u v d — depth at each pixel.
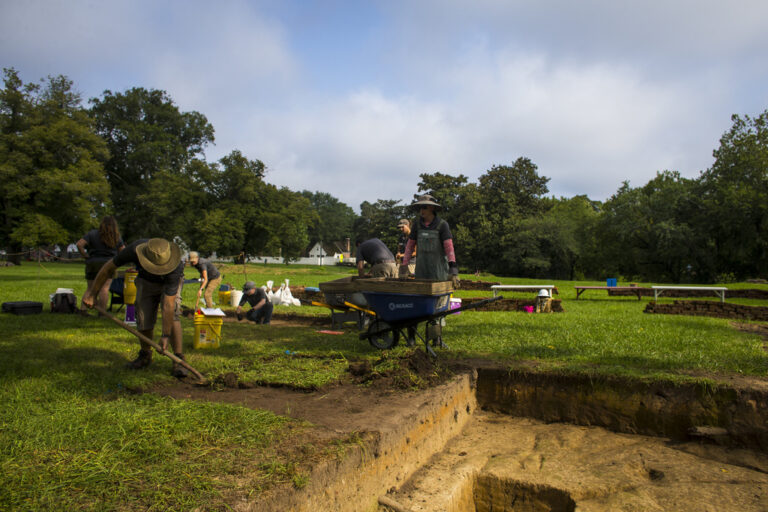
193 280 9.84
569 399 5.47
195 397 4.26
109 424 3.23
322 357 5.98
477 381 5.86
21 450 2.77
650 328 8.76
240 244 44.47
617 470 4.28
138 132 54.56
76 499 2.30
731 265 43.47
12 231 35.38
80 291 14.16
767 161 38.81
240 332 8.19
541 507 4.02
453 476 4.06
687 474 4.17
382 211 73.50
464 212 57.59
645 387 5.16
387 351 5.63
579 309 14.23
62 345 6.03
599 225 53.38
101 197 37.16
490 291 20.34
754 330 9.38
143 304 5.06
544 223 53.12
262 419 3.58
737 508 3.65
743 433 4.62
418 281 6.16
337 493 2.99
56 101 36.47
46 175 33.38
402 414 4.00
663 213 45.03
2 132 35.56
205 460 2.84
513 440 5.00
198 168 44.91
